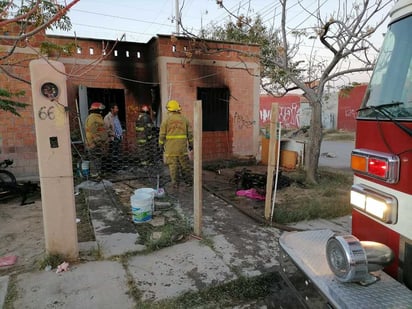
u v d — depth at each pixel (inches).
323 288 63.9
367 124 73.3
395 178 64.1
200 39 287.4
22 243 150.7
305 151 308.8
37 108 116.5
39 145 118.4
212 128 351.9
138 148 285.3
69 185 124.5
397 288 62.2
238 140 364.5
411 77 65.5
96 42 313.3
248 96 362.6
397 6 72.0
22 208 204.8
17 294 106.7
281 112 944.3
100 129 267.7
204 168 330.3
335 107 857.5
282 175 262.1
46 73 115.9
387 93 70.6
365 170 72.4
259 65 357.4
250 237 154.0
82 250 137.9
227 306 103.8
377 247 65.4
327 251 68.9
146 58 343.3
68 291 108.5
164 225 168.2
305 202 203.9
